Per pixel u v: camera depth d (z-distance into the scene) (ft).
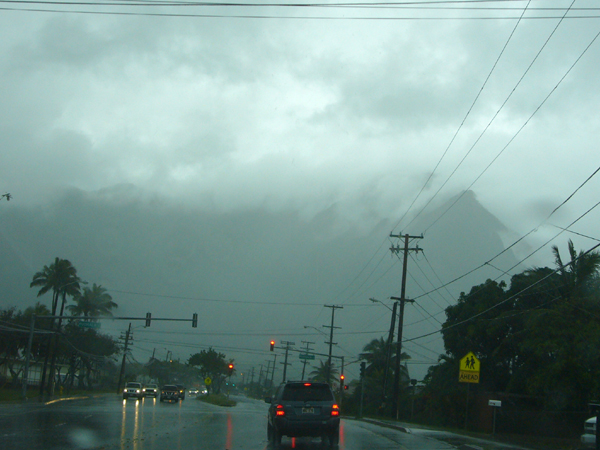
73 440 55.06
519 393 115.03
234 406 185.57
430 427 98.84
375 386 217.15
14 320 198.59
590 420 65.31
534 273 125.08
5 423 72.08
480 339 133.80
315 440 65.21
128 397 200.23
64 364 285.23
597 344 97.71
